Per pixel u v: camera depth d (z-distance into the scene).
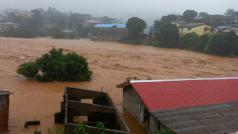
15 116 24.50
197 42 84.19
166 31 90.56
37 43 90.00
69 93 24.47
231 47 74.75
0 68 46.16
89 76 41.03
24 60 54.41
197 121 17.47
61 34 123.44
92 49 78.62
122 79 41.84
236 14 123.69
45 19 160.62
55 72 39.59
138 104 22.55
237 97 22.23
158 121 18.39
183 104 20.03
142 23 104.38
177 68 53.25
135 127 22.03
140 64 55.91
